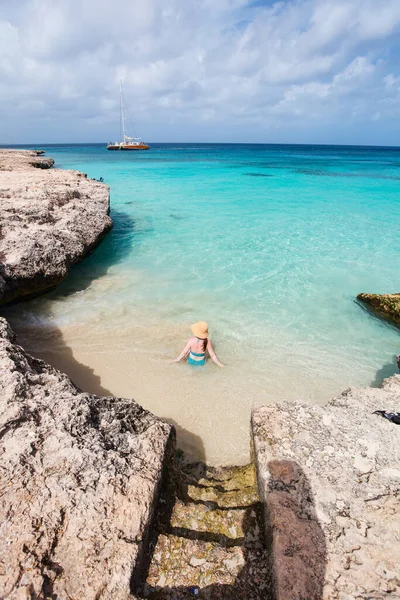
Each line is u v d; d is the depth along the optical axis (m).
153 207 16.84
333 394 5.13
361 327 7.00
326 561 2.29
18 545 2.14
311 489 2.78
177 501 2.94
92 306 7.26
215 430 4.38
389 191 23.44
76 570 2.08
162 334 6.40
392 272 9.64
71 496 2.43
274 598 2.20
